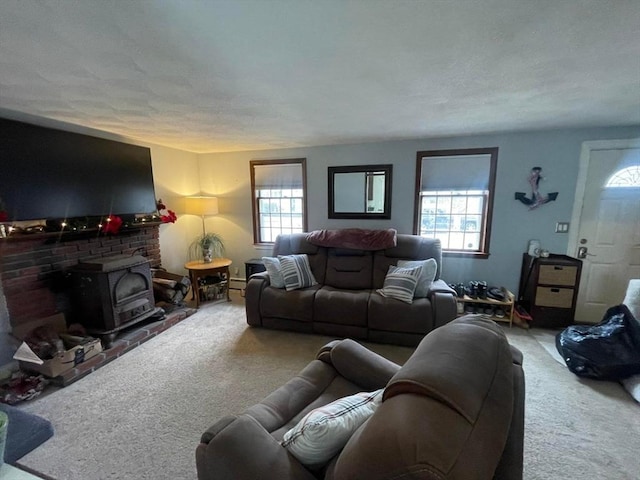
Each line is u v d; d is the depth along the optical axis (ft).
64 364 7.59
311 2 3.63
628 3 3.68
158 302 11.72
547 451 5.49
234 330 10.78
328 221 13.75
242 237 15.20
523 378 3.66
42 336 8.05
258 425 3.79
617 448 5.55
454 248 12.31
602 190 10.41
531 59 5.22
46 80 5.91
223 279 14.07
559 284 10.34
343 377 5.65
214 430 3.59
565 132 10.52
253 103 7.52
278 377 7.90
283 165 14.07
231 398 7.07
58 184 9.06
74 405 6.85
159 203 12.69
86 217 9.71
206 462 3.44
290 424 4.50
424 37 4.49
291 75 5.84
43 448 5.65
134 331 9.96
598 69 5.63
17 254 8.17
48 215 8.81
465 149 11.57
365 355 5.62
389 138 11.97
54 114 8.29
